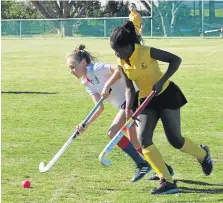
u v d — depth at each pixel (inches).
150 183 372.8
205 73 1034.7
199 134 522.6
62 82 933.8
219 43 1939.0
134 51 337.4
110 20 2536.9
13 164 421.4
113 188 362.3
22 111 657.0
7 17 3134.8
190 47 1754.4
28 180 375.2
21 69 1170.0
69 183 372.8
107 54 1510.8
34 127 563.2
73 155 447.5
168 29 2485.2
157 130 541.0
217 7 2455.7
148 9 2901.1
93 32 2564.0
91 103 712.4
